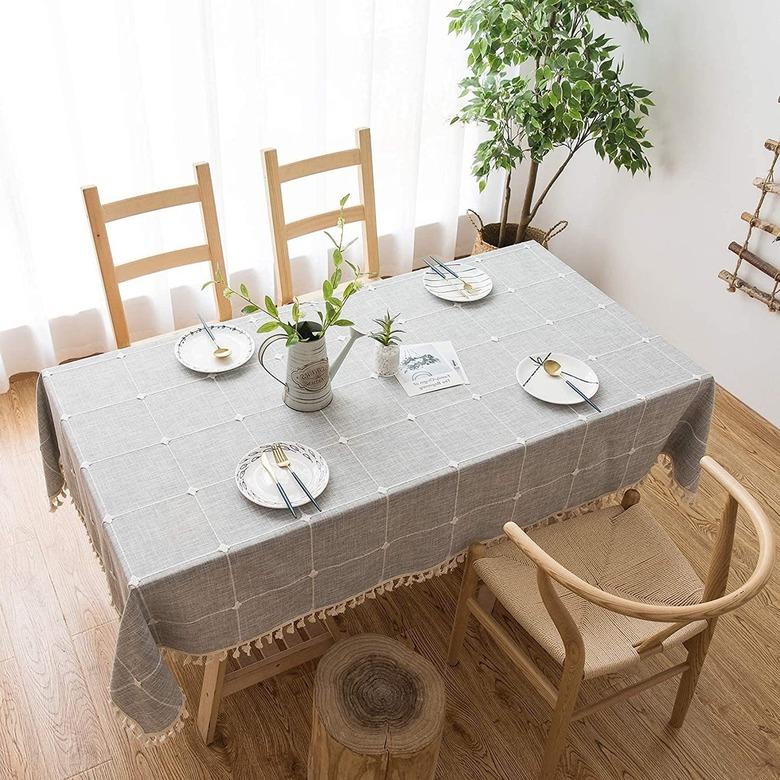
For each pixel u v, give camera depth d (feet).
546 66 9.95
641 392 7.12
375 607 8.27
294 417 6.73
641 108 10.36
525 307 8.04
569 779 7.13
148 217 10.06
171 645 6.03
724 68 9.76
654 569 7.01
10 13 8.68
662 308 11.60
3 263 9.88
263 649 7.55
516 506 6.96
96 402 6.78
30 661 7.67
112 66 9.38
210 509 5.98
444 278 8.28
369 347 7.47
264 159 8.50
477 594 7.86
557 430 6.70
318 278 11.91
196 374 7.09
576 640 5.79
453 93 11.65
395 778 6.07
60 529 8.79
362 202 9.29
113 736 7.22
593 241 12.29
